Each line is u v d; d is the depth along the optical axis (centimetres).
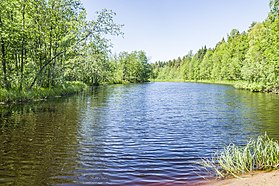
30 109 2055
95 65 3547
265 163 765
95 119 1691
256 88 4578
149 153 986
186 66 13288
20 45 2673
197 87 6400
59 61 3616
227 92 4478
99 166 838
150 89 5509
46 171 786
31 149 1003
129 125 1522
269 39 4469
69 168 816
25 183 699
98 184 699
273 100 2984
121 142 1138
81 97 3272
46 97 2981
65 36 3203
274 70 4016
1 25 2366
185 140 1188
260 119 1739
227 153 843
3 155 923
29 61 2903
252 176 684
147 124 1563
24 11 2697
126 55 10238
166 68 15750
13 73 2669
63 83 3781
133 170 806
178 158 929
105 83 7812
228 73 8569
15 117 1678
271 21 4316
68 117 1731
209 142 1155
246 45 7488
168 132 1349
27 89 2727
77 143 1105
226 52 9112
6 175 751
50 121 1570
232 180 680
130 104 2620
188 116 1886
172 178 741
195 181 711
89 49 3181
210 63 10831
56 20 3134
